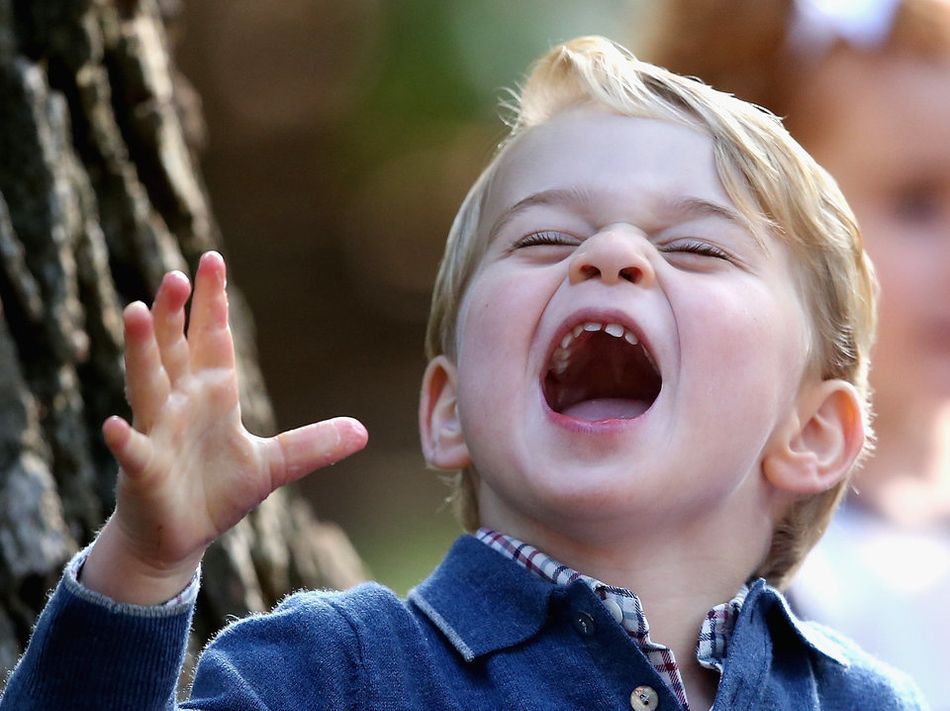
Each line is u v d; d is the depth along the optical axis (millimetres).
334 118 31656
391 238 33031
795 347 6848
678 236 6629
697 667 6578
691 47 11445
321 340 32656
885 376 10250
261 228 32844
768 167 6941
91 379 8203
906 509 10391
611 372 6887
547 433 6297
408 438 30594
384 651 6043
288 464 5387
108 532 5238
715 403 6344
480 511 7215
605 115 6961
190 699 5781
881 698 6992
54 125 7996
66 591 5168
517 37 28781
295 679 5812
